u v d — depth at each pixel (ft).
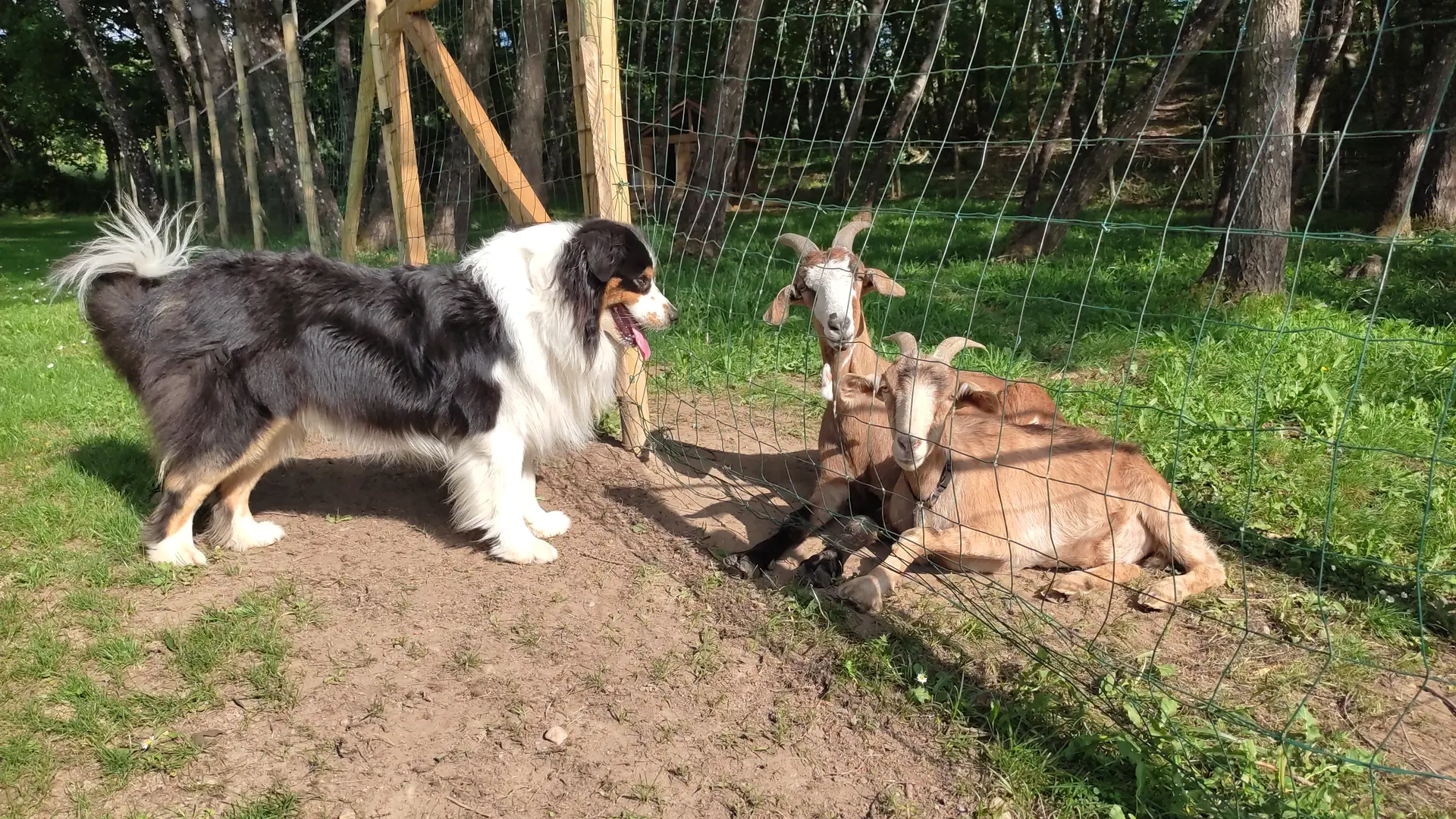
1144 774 8.61
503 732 9.92
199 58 54.75
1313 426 17.44
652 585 12.94
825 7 73.92
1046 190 76.95
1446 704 9.15
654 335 24.41
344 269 13.65
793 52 84.28
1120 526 13.17
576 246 13.35
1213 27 37.06
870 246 48.57
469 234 34.24
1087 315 27.66
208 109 42.73
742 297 29.45
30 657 10.84
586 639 11.64
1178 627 11.63
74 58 84.33
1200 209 63.52
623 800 8.98
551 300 13.35
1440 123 42.42
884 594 12.29
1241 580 12.61
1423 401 18.35
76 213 110.32
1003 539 11.81
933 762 9.37
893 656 11.03
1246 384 19.86
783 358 23.81
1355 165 64.44
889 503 14.40
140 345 12.85
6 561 13.04
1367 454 15.71
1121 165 75.77
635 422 17.02
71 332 28.19
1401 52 60.64
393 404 13.32
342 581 12.98
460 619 12.08
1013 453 13.26
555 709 10.31
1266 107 26.61
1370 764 7.93
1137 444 15.39
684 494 15.84
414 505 15.80
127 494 15.21
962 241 49.39
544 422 13.92
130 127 60.85
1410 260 34.91
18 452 17.29
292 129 46.70
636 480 16.28
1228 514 14.37
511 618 12.11
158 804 8.77
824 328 14.61
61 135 108.27
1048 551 13.43
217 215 50.14
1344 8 39.60
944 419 12.43
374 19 18.94
